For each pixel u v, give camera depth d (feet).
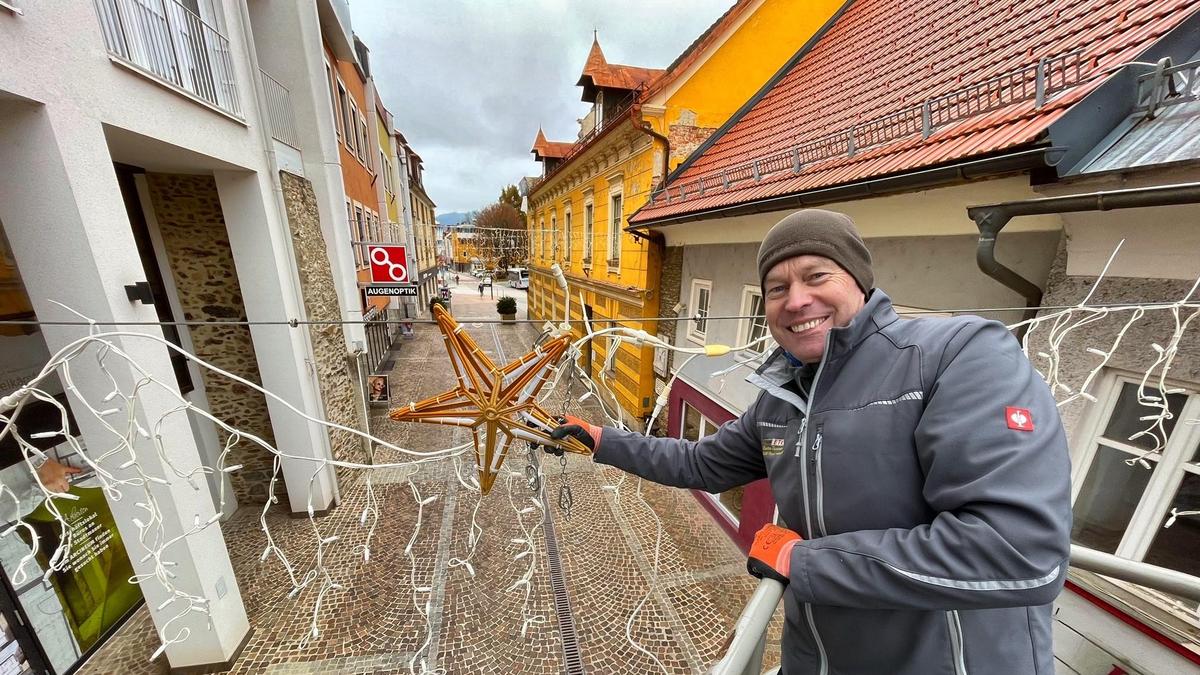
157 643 12.48
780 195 12.48
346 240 23.84
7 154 8.05
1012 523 2.03
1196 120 6.16
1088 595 7.45
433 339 59.06
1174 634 6.39
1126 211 6.19
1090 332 6.83
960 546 2.12
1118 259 6.53
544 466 22.93
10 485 10.32
